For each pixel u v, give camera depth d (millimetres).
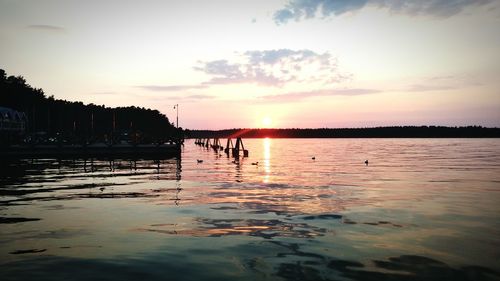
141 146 65938
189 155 81125
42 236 13961
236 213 18094
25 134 96312
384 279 9742
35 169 43562
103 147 65000
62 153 63219
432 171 41062
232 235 14078
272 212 18312
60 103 164875
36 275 10078
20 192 25141
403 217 17109
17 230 14852
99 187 27719
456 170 42156
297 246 12648
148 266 10742
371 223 15938
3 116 93250
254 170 43125
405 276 9953
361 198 22562
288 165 51344
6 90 136250
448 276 9953
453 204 20453
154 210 18859
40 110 142000
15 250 12266
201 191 25656
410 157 70750
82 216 17438
